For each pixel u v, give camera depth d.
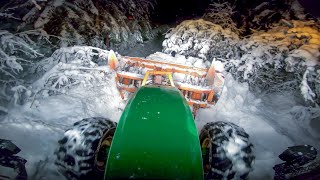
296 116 5.73
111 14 11.10
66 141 2.86
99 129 2.94
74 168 2.75
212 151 2.82
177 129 2.13
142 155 1.85
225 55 9.10
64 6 7.91
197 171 1.83
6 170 2.89
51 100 5.39
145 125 2.15
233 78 7.21
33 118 4.58
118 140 2.00
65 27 7.66
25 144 3.65
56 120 4.66
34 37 7.00
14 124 4.07
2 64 5.31
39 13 7.04
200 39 9.10
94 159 2.78
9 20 6.88
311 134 5.12
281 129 5.16
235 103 5.95
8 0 6.85
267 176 3.50
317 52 6.03
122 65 5.43
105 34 9.80
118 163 1.79
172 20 17.33
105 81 6.09
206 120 5.19
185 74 5.23
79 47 6.27
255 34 9.15
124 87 4.99
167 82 4.79
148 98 2.63
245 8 12.58
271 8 11.15
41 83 5.47
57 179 3.11
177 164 1.81
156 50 12.62
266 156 4.07
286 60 6.37
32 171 3.19
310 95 5.62
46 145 3.72
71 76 5.88
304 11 9.55
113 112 5.25
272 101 6.87
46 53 7.23
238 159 2.77
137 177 1.72
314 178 3.02
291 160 3.44
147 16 15.56
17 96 4.86
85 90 6.00
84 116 4.96
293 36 7.32
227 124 3.13
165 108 2.44
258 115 5.72
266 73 7.61
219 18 11.73
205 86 4.71
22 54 6.55
